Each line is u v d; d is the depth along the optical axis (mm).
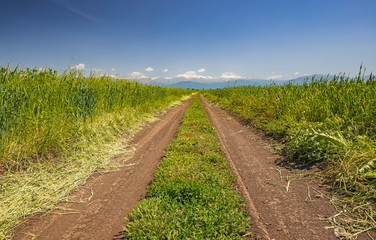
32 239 2553
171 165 4422
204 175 3939
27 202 3209
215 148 5684
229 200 3078
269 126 7273
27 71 5691
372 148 3836
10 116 4531
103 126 7027
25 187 3527
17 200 3211
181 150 5441
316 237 2414
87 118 7047
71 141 5527
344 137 4637
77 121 6246
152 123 9891
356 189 3145
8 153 4234
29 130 4816
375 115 4801
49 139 4844
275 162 4766
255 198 3320
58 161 4621
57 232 2674
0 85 4531
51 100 5805
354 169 3520
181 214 2738
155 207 2832
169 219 2623
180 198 3213
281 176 4035
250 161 4914
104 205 3279
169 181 3604
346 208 2883
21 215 2938
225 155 5355
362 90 5637
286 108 8047
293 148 4867
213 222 2541
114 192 3676
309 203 3086
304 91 8305
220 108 16328
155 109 13609
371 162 3396
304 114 6805
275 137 6578
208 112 14031
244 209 3041
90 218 2957
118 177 4273
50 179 3918
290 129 5926
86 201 3398
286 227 2619
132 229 2543
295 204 3094
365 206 2854
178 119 11141
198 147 5668
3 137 4211
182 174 3949
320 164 4188
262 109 9969
